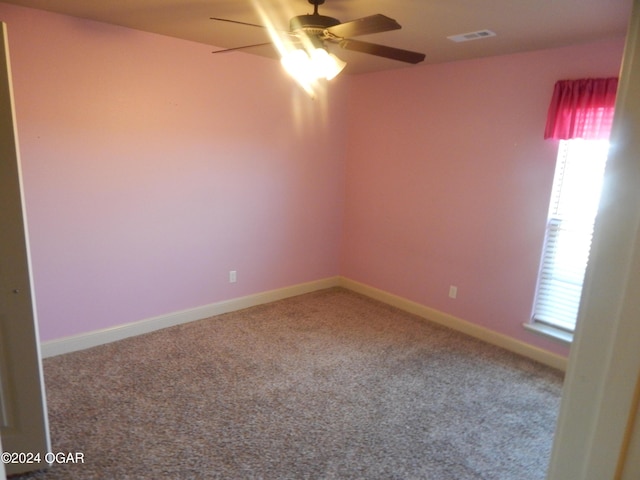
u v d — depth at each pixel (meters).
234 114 3.72
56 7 2.62
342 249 4.87
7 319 1.87
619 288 0.50
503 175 3.39
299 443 2.30
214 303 3.97
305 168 4.33
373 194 4.43
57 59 2.81
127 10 2.62
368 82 4.27
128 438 2.28
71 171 3.00
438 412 2.62
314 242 4.62
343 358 3.25
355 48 2.27
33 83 2.76
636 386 0.49
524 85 3.18
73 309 3.18
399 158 4.12
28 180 2.84
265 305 4.29
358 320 3.99
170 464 2.11
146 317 3.57
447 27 2.61
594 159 2.98
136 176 3.29
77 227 3.09
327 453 2.23
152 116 3.28
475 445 2.34
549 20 2.41
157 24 2.91
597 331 0.53
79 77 2.91
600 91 2.77
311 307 4.27
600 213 0.51
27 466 2.01
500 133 3.37
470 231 3.67
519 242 3.37
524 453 2.29
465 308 3.79
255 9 2.51
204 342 3.43
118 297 3.38
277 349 3.35
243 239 4.04
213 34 3.13
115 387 2.75
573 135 2.91
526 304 3.38
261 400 2.67
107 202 3.19
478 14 2.36
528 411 2.67
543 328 3.30
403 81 3.96
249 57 3.71
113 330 3.39
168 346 3.34
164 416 2.48
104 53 2.98
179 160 3.49
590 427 0.55
